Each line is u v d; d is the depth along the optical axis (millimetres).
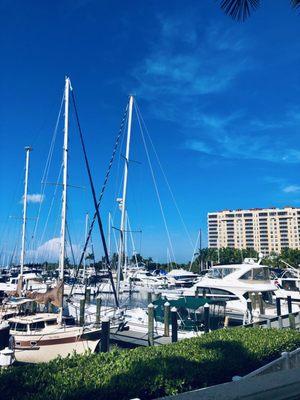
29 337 14992
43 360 14906
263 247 140375
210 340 10734
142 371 7477
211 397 3010
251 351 9734
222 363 8617
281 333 11898
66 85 21344
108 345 14156
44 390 6391
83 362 8047
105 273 36344
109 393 6613
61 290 17141
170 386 7352
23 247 38969
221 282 25219
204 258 89875
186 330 18578
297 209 139000
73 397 6219
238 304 23047
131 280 38281
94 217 21969
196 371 7930
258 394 3146
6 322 15828
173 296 26547
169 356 8734
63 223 19688
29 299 17734
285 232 138875
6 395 6184
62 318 16859
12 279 40156
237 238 144125
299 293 27812
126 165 26078
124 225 25438
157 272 63219
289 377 3514
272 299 24672
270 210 141750
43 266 40250
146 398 7090
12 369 7461
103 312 20594
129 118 26750
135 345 17531
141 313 21312
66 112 20953
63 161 20406
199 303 18984
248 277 24906
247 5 7102
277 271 36500
